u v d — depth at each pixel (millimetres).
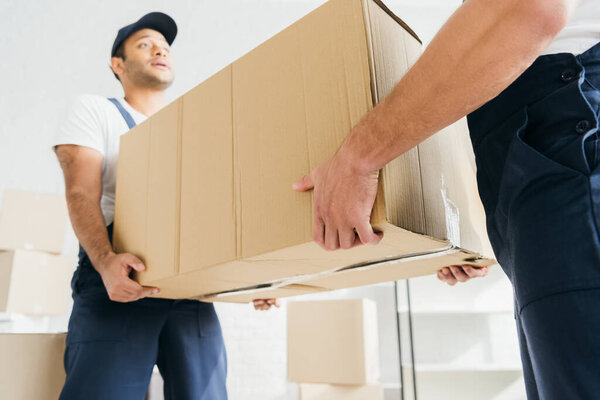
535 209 488
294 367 2525
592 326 417
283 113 713
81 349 1024
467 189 761
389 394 3021
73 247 2932
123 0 3455
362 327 2473
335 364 2463
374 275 912
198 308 1237
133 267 942
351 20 643
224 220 778
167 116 975
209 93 873
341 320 2518
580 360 418
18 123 3131
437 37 464
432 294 3080
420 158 649
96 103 1253
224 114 826
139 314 1094
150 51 1714
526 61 432
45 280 2533
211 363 1210
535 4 397
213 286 984
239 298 1201
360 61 616
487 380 2902
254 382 2928
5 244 2428
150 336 1096
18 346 1216
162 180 946
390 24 668
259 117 752
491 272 3074
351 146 542
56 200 2656
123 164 1084
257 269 817
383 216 556
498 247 591
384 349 3102
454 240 676
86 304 1066
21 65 3244
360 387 2434
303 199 654
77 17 3396
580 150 472
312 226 633
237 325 3012
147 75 1689
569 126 499
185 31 3398
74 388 974
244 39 3434
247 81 792
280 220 682
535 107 530
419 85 469
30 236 2512
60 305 2580
